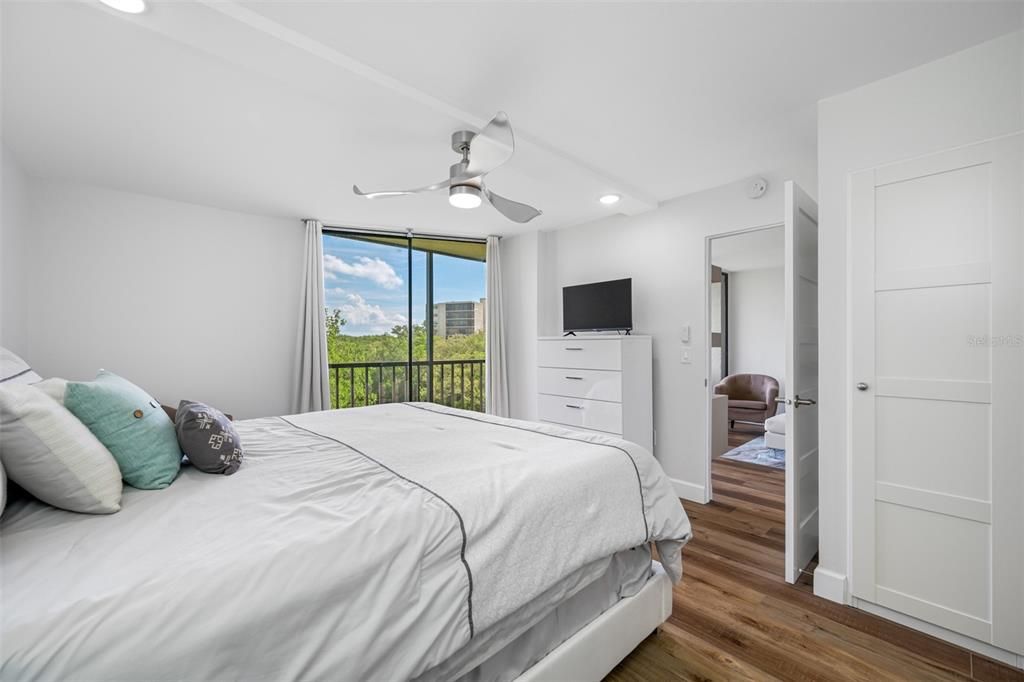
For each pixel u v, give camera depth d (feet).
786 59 5.79
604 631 4.95
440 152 8.31
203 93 6.31
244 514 3.73
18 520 3.54
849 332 6.57
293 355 12.64
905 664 5.41
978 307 5.58
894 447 6.19
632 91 6.47
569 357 12.44
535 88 6.34
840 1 4.78
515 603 3.82
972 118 5.61
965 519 5.65
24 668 2.16
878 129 6.31
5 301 8.19
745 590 7.05
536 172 9.12
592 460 5.31
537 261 14.61
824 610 6.50
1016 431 5.32
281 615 2.75
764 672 5.30
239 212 11.90
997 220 5.45
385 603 3.11
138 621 2.42
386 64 5.66
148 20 4.46
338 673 2.83
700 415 11.10
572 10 4.81
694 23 5.08
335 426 7.39
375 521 3.55
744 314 21.49
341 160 8.64
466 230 14.53
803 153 8.72
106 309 10.11
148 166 8.88
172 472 4.58
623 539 4.93
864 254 6.44
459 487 4.31
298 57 5.18
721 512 10.43
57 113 6.83
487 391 15.06
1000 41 5.41
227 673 2.52
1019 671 5.25
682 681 5.16
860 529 6.49
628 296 12.07
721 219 10.63
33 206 9.29
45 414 3.54
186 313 11.10
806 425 7.82
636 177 10.00
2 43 5.18
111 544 3.14
